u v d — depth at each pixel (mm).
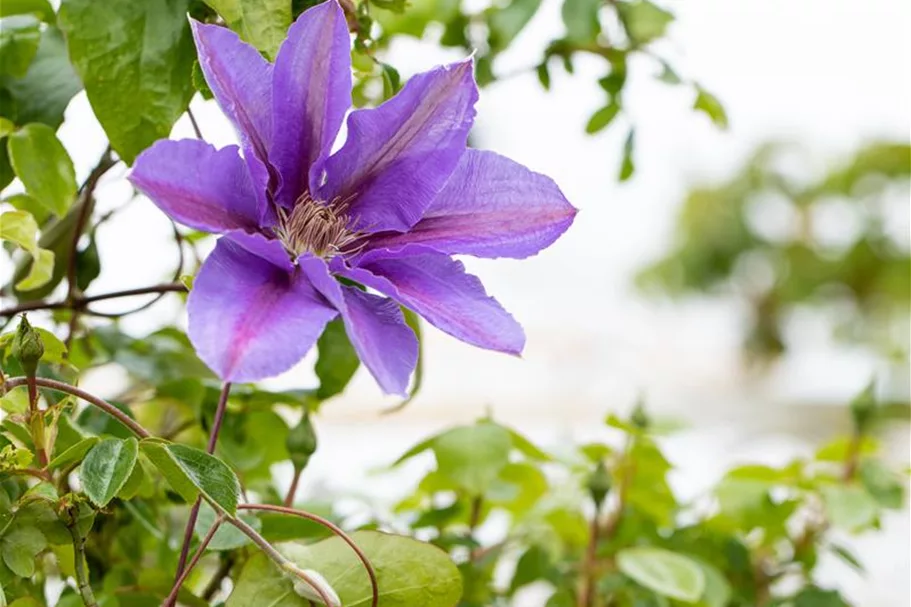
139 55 691
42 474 647
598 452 903
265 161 656
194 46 700
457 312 653
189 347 848
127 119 690
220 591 801
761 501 906
